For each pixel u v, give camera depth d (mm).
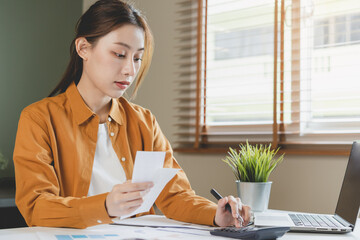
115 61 1362
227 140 2541
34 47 3043
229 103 2594
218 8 2658
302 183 2213
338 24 2250
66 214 1147
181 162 2656
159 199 1465
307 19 2332
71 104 1442
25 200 1244
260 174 1774
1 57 2908
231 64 2600
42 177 1284
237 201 1288
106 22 1357
